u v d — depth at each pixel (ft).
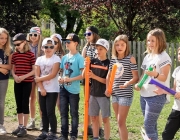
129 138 20.03
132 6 44.47
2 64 19.93
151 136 15.76
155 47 15.62
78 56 18.81
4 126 21.93
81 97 30.68
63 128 18.66
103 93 17.70
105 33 63.93
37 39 21.16
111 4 44.60
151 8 44.09
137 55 39.04
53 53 19.24
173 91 14.94
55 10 79.82
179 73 15.80
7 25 55.93
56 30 83.35
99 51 17.83
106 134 17.99
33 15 60.75
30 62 20.07
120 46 16.55
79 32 85.76
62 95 18.84
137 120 23.76
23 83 20.04
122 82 16.65
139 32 47.32
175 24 45.52
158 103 15.39
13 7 56.24
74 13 77.05
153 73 14.97
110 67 17.06
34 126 21.54
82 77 18.35
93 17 49.03
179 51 15.84
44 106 19.17
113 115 24.99
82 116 24.72
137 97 31.89
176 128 15.79
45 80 18.80
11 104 27.84
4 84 20.22
